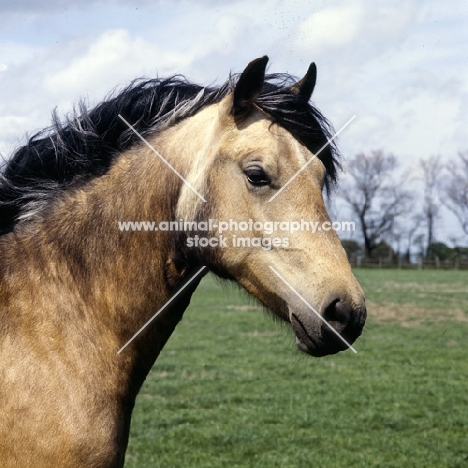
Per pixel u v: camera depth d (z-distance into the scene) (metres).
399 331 16.30
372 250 64.19
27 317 3.27
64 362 3.23
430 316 19.38
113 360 3.38
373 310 20.70
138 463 6.73
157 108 3.72
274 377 10.71
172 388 9.79
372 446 7.34
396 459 6.92
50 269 3.40
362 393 9.64
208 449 7.19
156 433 7.67
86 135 3.64
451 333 16.02
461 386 10.17
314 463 6.77
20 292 3.32
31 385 3.13
